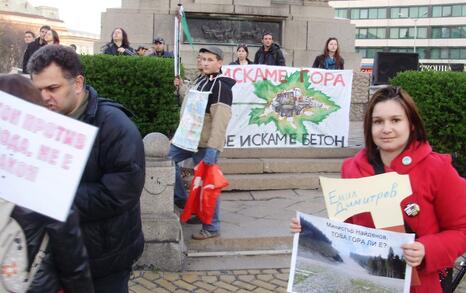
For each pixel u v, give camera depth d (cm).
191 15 1262
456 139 699
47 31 1083
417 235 242
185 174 712
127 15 1291
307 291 246
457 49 9344
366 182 238
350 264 239
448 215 240
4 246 189
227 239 565
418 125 249
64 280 207
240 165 787
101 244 265
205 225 565
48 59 243
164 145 521
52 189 189
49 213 188
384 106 248
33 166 190
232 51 1270
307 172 805
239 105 837
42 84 243
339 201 241
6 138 193
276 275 507
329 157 852
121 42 1005
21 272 192
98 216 259
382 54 1453
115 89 655
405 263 229
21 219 192
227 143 838
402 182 233
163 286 476
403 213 242
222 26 1281
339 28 1391
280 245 572
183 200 612
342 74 858
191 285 480
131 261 281
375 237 233
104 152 262
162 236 510
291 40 1359
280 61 1105
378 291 234
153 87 665
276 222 623
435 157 245
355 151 863
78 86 256
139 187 266
